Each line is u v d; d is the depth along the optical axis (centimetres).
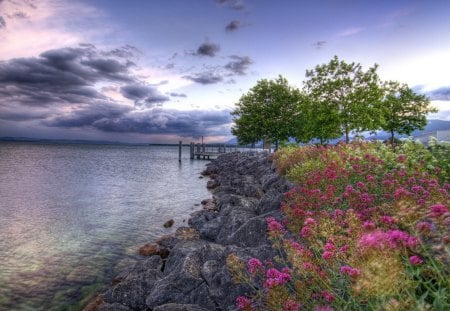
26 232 1512
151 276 821
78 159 8081
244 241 883
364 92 2869
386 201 697
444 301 297
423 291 362
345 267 358
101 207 2125
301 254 413
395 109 4159
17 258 1174
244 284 600
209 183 3130
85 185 3219
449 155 1077
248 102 5144
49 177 3869
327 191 781
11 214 1889
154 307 654
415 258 326
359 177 946
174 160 8094
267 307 450
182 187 3136
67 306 846
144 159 8600
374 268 288
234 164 4328
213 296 635
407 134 4231
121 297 771
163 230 1555
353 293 337
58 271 1058
